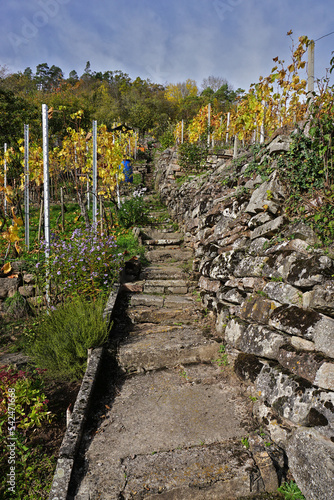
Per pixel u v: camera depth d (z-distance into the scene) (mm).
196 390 3379
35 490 2430
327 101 3426
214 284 4715
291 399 2479
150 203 11445
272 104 6059
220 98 41875
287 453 2404
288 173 3592
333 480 1965
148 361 3850
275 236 3533
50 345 3869
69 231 7844
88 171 8031
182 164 11094
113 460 2502
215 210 5660
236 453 2494
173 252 7180
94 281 5195
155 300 5168
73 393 3607
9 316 5402
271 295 3205
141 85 50375
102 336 3965
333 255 2742
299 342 2674
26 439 2914
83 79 52188
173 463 2432
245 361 3244
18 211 7973
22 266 5715
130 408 3145
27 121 15766
